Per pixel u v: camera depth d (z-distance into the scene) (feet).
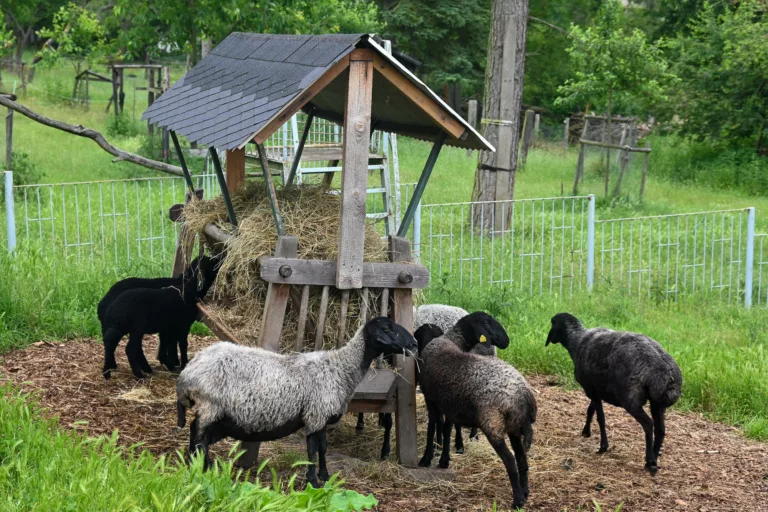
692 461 25.40
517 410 22.07
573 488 23.68
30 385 26.73
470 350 25.18
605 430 26.00
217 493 19.94
